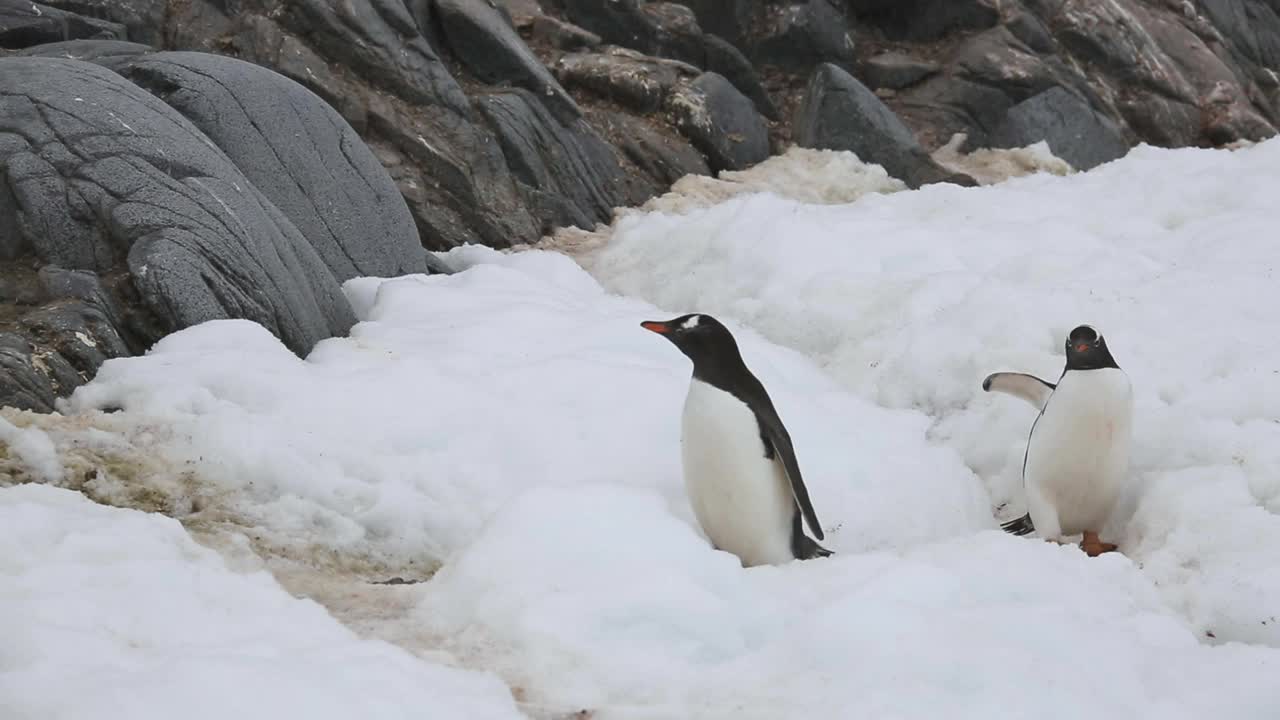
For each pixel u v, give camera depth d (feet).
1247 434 55.83
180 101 73.15
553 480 50.85
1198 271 75.36
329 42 97.76
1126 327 67.97
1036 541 42.78
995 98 139.23
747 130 124.77
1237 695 33.40
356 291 73.87
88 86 64.69
